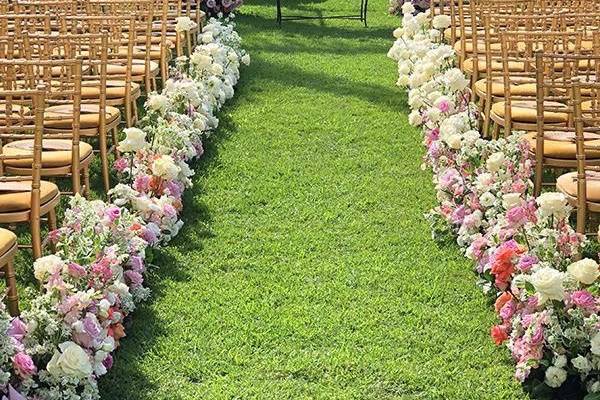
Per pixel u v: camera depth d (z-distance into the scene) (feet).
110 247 12.44
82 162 15.37
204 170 20.36
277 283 14.83
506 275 12.44
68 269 11.56
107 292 12.07
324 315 13.74
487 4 22.02
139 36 24.50
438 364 12.38
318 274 15.21
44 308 10.75
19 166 14.73
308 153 21.90
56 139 16.08
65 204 17.57
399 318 13.66
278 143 22.62
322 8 45.44
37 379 10.73
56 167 14.76
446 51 22.50
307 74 30.76
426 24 28.53
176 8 28.78
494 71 21.16
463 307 14.01
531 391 11.62
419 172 20.58
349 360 12.42
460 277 15.06
